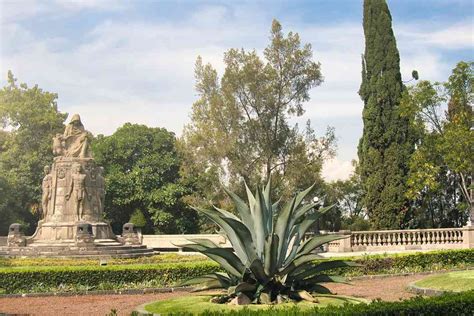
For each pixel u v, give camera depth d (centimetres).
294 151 4709
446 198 5038
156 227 5509
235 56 4703
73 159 3488
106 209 5575
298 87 4762
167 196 5362
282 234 1436
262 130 4747
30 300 1947
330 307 1101
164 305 1427
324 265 1455
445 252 2738
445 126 4047
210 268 2305
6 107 5719
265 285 1398
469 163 3872
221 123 4734
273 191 4747
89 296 2038
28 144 5753
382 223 4294
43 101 5922
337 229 5534
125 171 5734
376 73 4425
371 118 4384
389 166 4297
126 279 2212
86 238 3209
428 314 1152
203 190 4981
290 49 4697
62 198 3438
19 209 5200
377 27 4462
